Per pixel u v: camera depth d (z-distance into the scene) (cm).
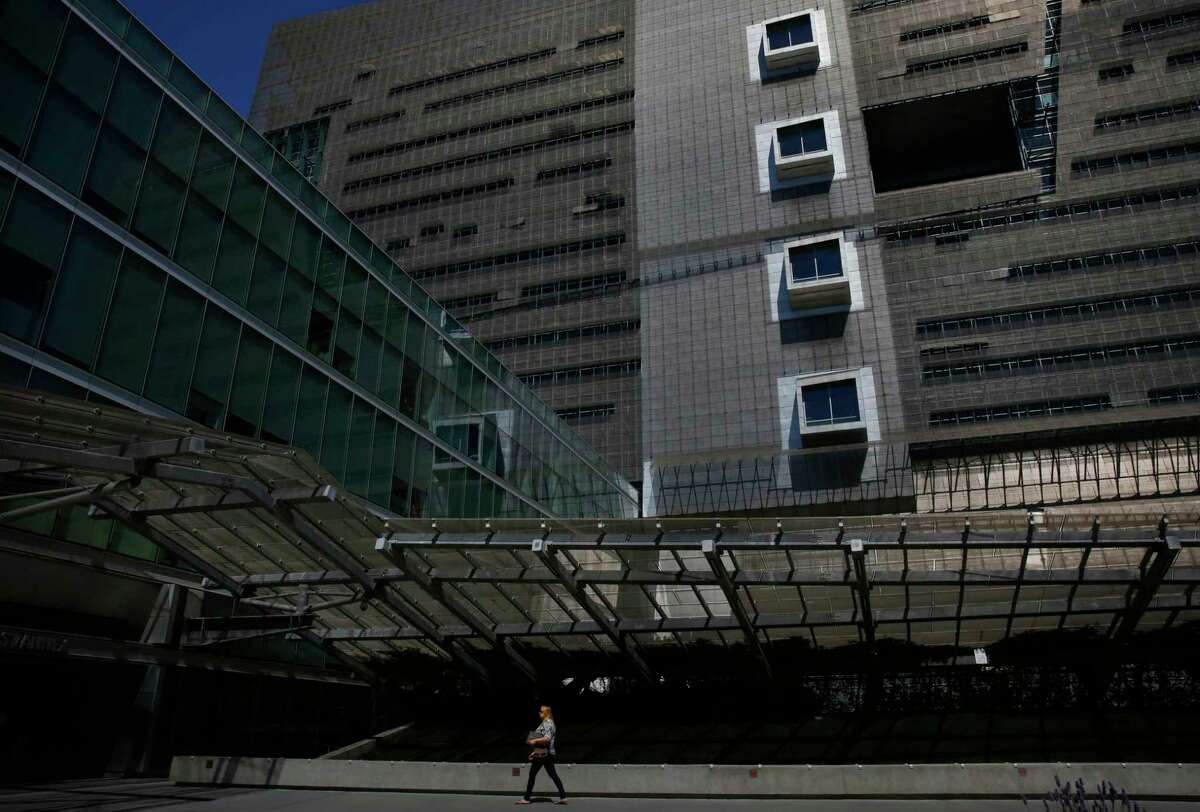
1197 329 5003
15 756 1642
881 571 1764
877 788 1429
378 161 8469
